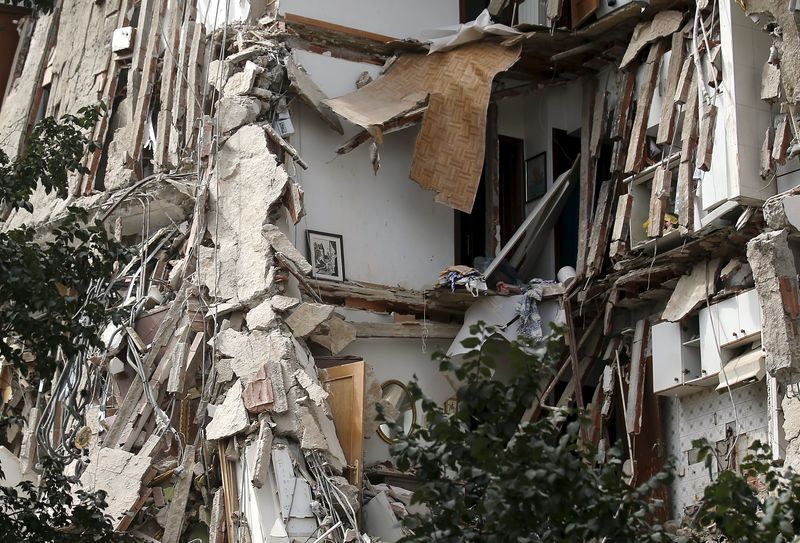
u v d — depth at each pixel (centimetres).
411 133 2416
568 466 1208
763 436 1975
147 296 2284
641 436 2180
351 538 1927
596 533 1210
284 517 1956
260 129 2248
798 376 1803
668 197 2094
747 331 1978
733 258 2050
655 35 2183
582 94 2428
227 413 2059
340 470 2038
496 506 1191
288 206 2203
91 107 1886
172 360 2164
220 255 2217
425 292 2319
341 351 2253
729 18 2000
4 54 3078
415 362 2308
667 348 2117
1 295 1689
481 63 2316
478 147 2277
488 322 2283
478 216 2467
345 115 2227
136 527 2067
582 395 2294
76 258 1770
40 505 1769
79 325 1736
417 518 1261
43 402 2386
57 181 1819
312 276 2250
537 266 2438
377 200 2358
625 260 2175
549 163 2462
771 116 1975
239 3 2411
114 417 2161
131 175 2473
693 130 2053
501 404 1252
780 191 1944
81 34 2792
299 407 2044
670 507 2117
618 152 2269
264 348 2092
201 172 2291
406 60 2370
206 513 2050
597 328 2312
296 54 2336
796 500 1283
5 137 2889
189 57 2433
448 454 1238
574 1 2300
